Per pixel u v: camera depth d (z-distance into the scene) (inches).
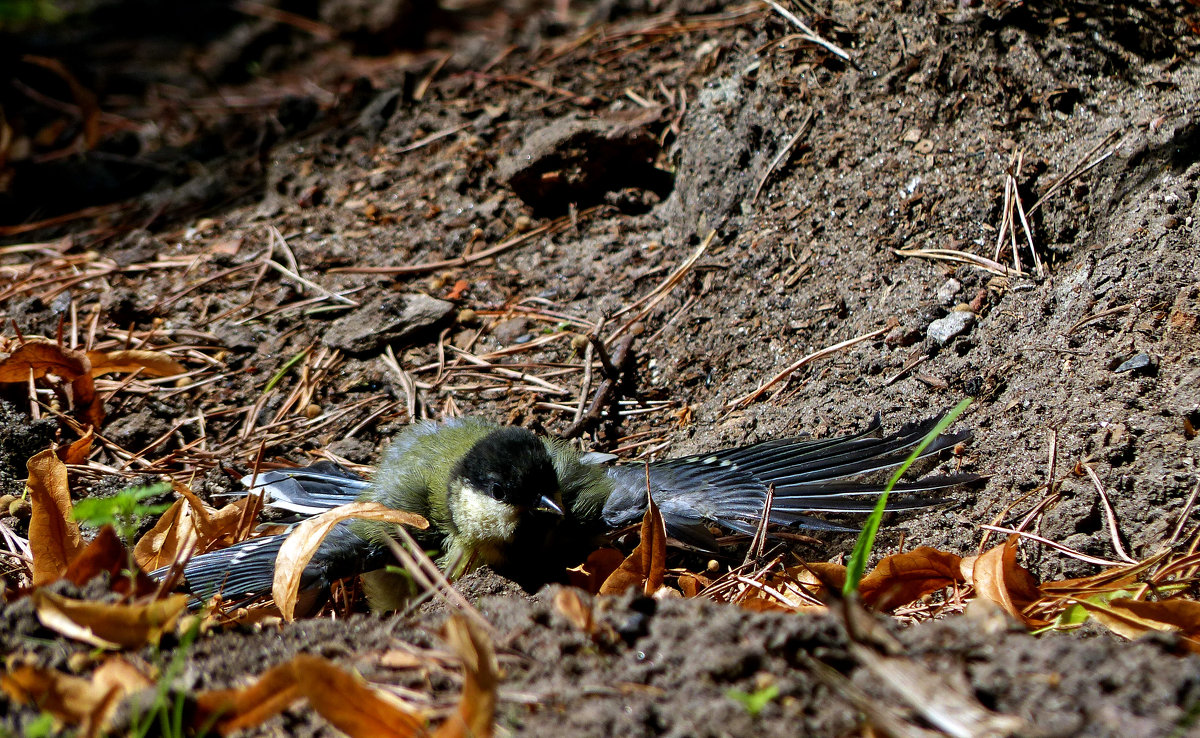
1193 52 391.5
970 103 412.5
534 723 171.6
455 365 431.2
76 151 617.0
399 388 424.2
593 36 590.9
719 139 457.7
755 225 432.5
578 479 339.0
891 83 430.0
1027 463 300.2
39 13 819.4
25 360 388.5
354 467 389.1
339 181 528.1
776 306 407.2
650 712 169.8
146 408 413.1
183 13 844.6
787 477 320.2
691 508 319.9
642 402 404.5
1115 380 305.1
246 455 394.0
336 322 450.9
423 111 557.3
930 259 388.2
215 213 524.4
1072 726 157.9
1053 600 246.1
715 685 175.6
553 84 550.0
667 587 292.0
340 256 483.5
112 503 227.6
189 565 307.9
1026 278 366.6
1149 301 321.4
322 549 320.2
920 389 348.2
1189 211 341.1
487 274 466.9
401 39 753.6
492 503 322.0
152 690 173.0
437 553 336.8
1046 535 280.8
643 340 423.5
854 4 456.1
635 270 451.2
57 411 394.9
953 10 427.5
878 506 220.8
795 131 439.8
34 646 200.2
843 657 178.1
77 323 450.6
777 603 261.6
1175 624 218.1
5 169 597.6
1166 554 255.8
